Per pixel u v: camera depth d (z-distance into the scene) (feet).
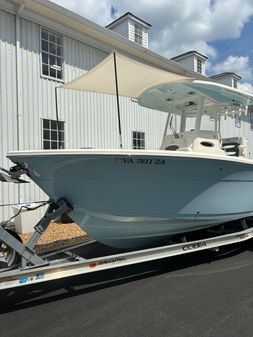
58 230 21.94
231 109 18.78
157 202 13.62
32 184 27.30
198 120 16.89
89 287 12.96
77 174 11.98
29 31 27.25
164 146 18.16
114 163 11.99
